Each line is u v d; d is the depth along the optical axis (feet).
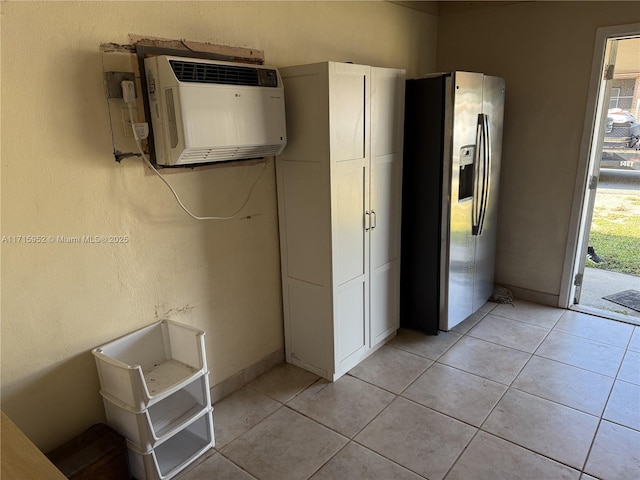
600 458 6.41
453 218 9.34
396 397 7.97
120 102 5.84
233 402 7.95
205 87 5.88
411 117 9.23
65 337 5.79
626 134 15.44
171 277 6.91
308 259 8.17
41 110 5.16
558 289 11.39
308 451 6.73
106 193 5.92
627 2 9.27
